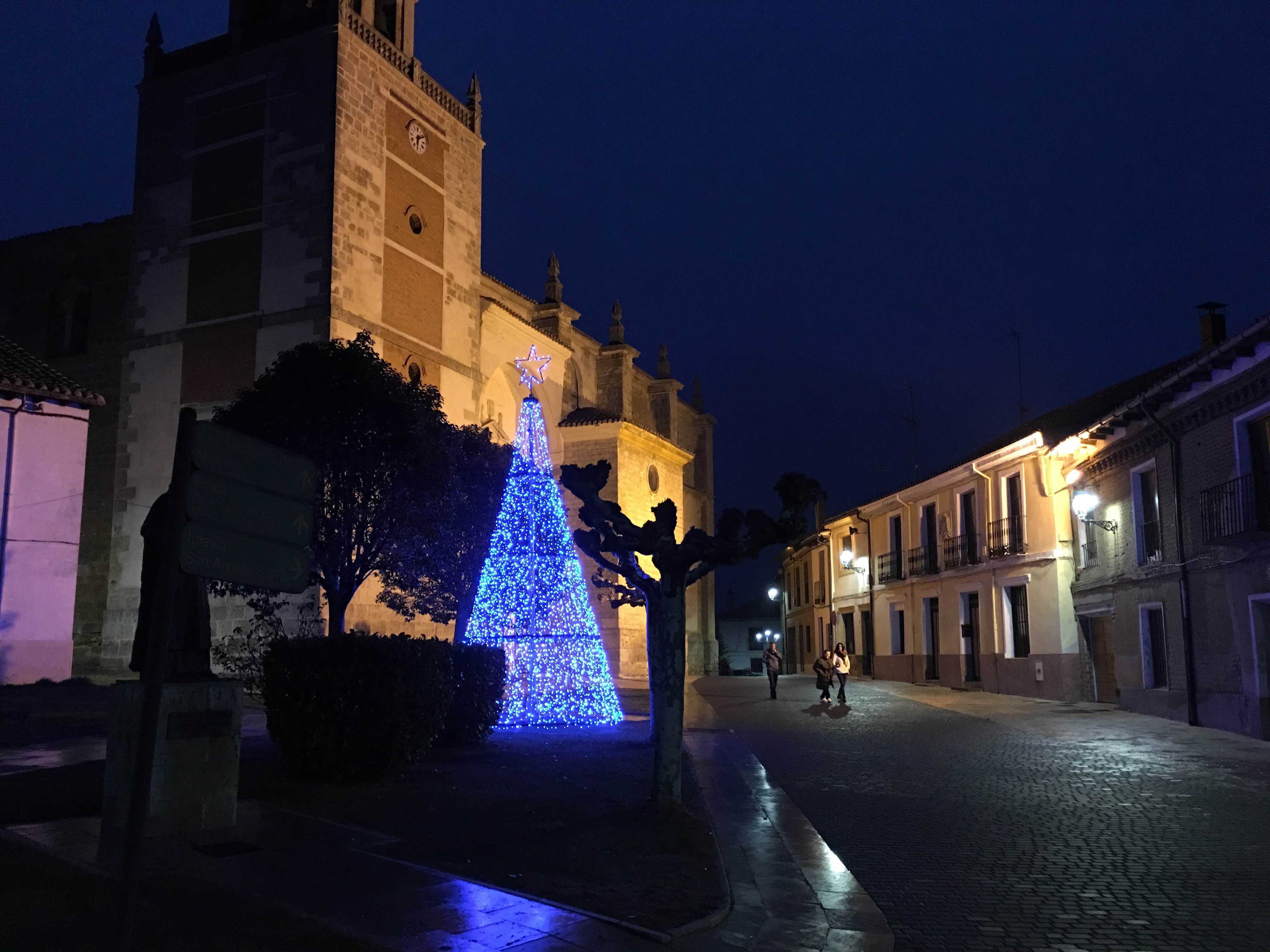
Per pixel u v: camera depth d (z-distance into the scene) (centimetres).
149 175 2705
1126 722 1852
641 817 860
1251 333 1438
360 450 1483
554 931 557
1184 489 1781
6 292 2973
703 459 5550
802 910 643
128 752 738
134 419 2592
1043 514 2462
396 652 1023
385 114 2656
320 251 2423
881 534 3612
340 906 576
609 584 1260
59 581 2155
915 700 2497
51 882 572
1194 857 794
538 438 2759
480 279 3506
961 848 827
